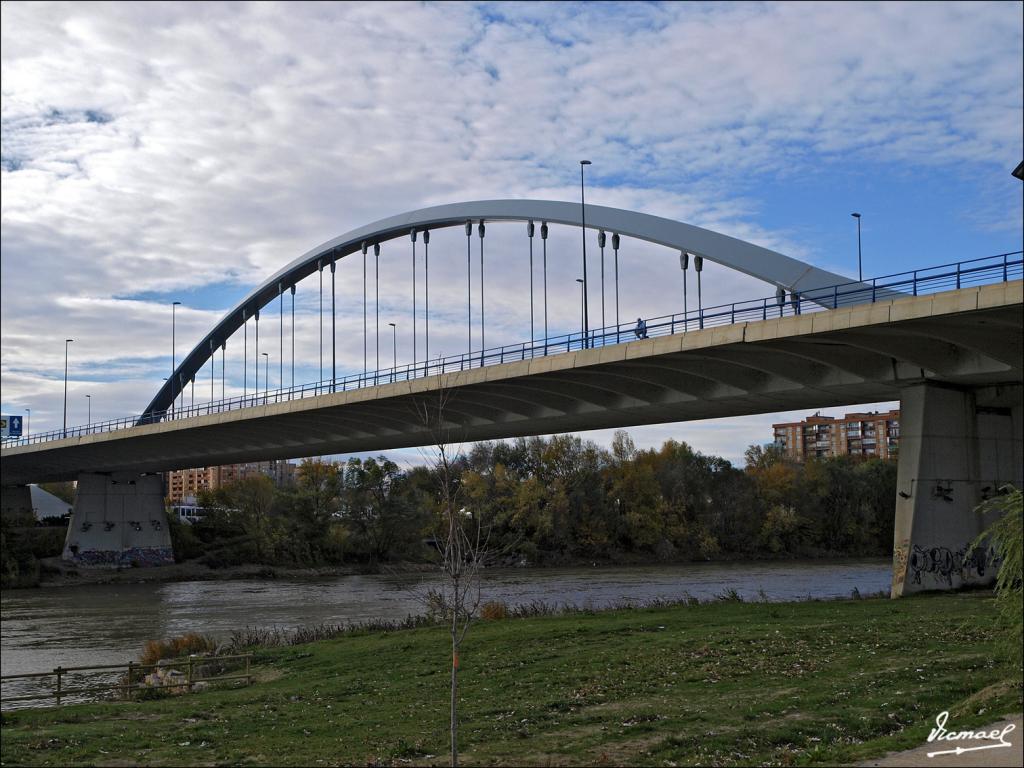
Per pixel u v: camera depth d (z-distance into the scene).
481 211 65.44
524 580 73.12
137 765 15.84
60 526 111.12
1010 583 14.13
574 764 13.92
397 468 106.75
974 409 37.84
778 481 117.56
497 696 20.34
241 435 75.31
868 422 190.00
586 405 49.59
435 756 15.29
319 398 59.25
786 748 14.07
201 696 24.36
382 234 77.06
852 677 18.94
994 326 31.84
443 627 34.03
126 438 79.88
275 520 105.44
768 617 30.03
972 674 18.41
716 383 42.88
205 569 97.38
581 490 109.56
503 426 56.31
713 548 111.19
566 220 56.88
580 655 24.52
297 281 91.44
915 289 31.47
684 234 49.00
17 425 132.25
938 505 36.34
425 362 54.28
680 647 24.20
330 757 15.75
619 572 84.62
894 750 12.48
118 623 55.72
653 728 15.89
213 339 103.12
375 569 99.88
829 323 32.88
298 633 37.34
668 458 122.19
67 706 24.06
